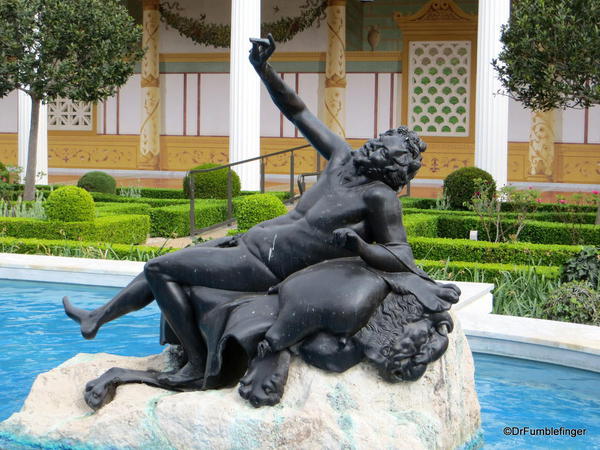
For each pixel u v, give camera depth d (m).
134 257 10.58
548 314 7.36
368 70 26.67
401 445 3.82
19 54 14.91
